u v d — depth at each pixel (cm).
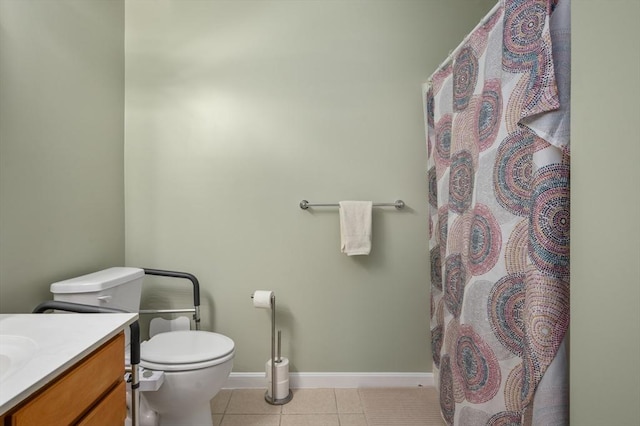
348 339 186
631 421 57
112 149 170
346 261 185
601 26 64
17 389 54
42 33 124
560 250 86
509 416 101
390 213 186
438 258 172
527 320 89
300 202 184
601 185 64
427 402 169
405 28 186
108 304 132
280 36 185
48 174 127
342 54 185
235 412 161
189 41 183
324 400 171
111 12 169
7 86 109
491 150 109
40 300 123
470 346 116
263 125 184
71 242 140
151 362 124
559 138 86
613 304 61
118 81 176
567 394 85
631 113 57
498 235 105
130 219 182
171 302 184
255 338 185
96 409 75
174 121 183
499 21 109
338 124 185
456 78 137
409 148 186
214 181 184
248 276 184
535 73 90
